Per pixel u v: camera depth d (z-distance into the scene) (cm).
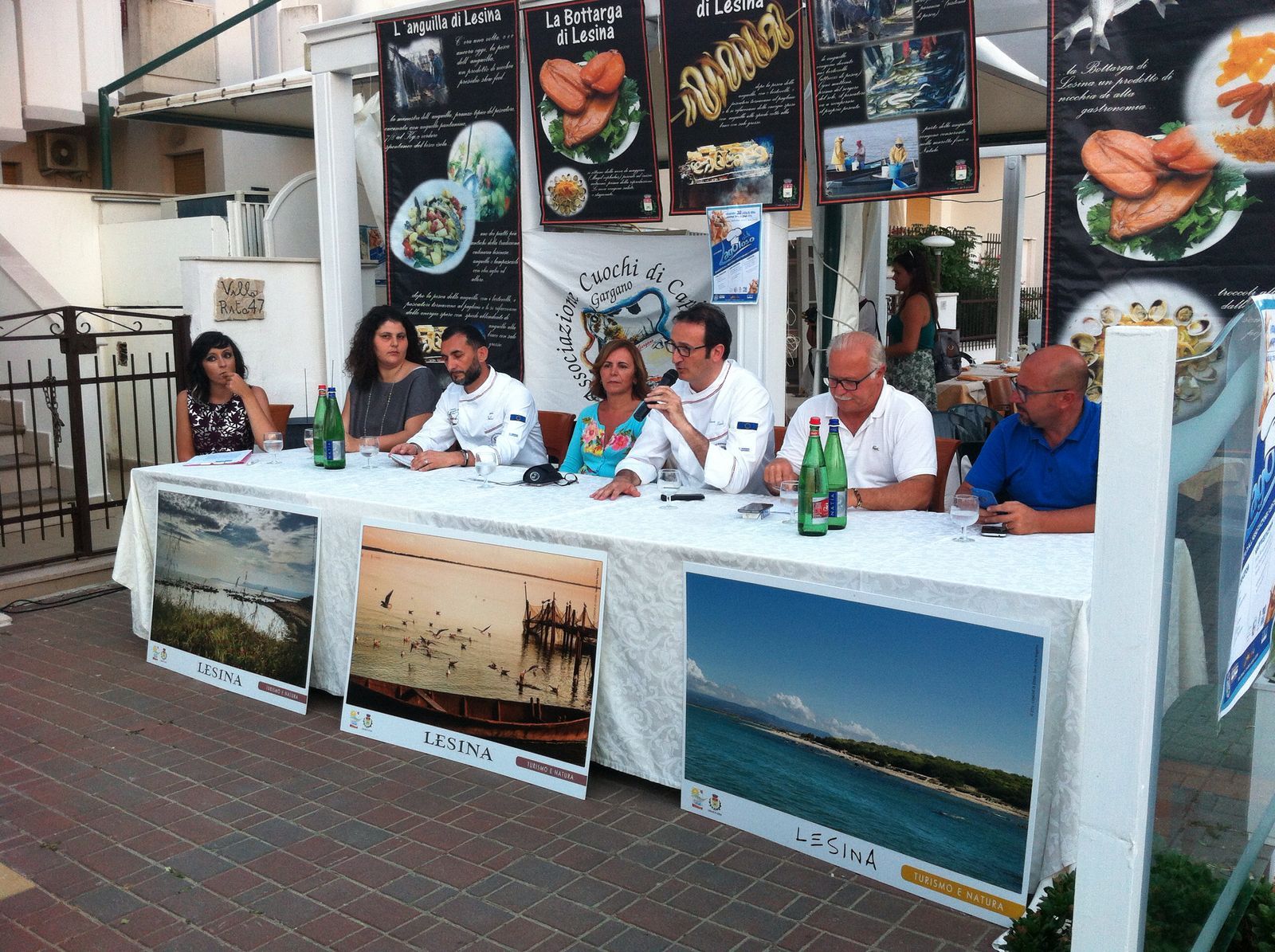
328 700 428
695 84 561
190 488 455
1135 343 144
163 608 468
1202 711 178
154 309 922
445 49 656
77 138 1231
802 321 1197
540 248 649
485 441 492
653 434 424
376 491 415
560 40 604
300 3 1104
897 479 379
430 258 694
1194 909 181
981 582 266
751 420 403
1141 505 146
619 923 269
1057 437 343
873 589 282
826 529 328
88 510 623
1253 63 416
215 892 289
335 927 271
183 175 1220
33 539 664
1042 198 1892
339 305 764
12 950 265
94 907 284
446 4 647
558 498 396
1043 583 263
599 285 635
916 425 373
